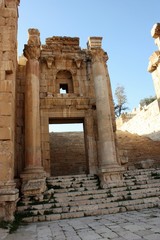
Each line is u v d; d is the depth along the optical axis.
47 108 16.20
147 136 26.55
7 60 10.33
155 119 24.88
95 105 16.78
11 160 9.12
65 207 9.50
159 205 9.35
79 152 19.59
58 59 18.11
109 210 9.07
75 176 13.31
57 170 17.72
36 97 14.35
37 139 13.38
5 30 10.94
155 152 20.33
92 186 12.21
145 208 9.23
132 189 11.28
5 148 9.06
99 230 6.18
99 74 15.80
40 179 11.70
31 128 13.45
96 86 15.61
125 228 6.07
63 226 7.25
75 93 17.33
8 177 8.74
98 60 16.28
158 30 19.28
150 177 12.77
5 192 8.34
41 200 10.42
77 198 10.45
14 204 8.79
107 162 13.23
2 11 11.29
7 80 10.02
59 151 19.44
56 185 12.20
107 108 14.91
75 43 19.33
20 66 16.83
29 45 15.43
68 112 16.44
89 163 15.45
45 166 14.77
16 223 8.06
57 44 18.78
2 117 9.42
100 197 10.53
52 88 17.30
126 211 9.05
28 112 13.93
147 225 6.12
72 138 22.03
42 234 6.27
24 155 14.39
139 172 13.58
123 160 16.28
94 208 9.45
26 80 14.78
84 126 16.84
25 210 9.48
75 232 6.21
